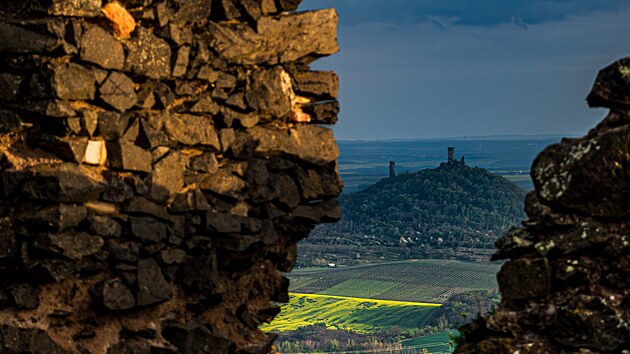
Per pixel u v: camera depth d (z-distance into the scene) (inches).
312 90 422.3
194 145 380.5
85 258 335.3
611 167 211.6
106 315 347.3
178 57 370.3
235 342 399.9
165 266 366.9
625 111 217.3
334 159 429.4
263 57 405.1
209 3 388.5
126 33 354.6
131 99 351.3
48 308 330.3
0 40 319.6
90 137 339.0
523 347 215.3
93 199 337.7
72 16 332.2
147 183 357.4
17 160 323.9
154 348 357.4
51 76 323.9
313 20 419.8
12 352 318.0
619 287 210.5
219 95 388.2
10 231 322.7
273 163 411.8
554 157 221.6
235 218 390.9
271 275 430.6
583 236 214.8
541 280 217.8
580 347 209.0
